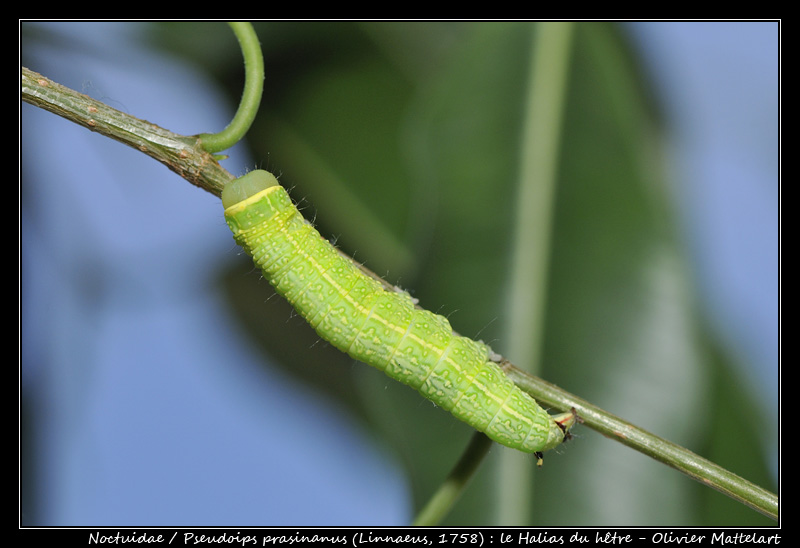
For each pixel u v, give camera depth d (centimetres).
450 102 25
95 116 23
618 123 24
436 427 24
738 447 25
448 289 24
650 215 24
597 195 24
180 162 23
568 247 24
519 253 24
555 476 24
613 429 23
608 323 24
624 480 24
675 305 24
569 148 24
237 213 23
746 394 25
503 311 24
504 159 24
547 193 24
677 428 24
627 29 25
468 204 24
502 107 25
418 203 24
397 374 23
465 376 23
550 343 24
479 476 24
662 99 25
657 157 25
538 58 25
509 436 23
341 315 23
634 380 24
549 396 23
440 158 24
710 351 24
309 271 23
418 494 24
